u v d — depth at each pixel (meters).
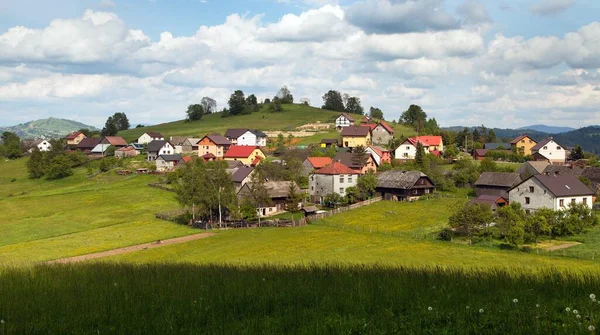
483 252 52.66
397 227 71.06
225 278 19.14
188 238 68.38
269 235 67.38
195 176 82.56
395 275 18.14
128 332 12.16
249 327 12.12
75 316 13.74
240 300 15.10
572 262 46.09
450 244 57.91
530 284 15.39
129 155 183.00
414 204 88.81
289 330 11.91
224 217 84.69
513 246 54.31
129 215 90.69
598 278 15.73
